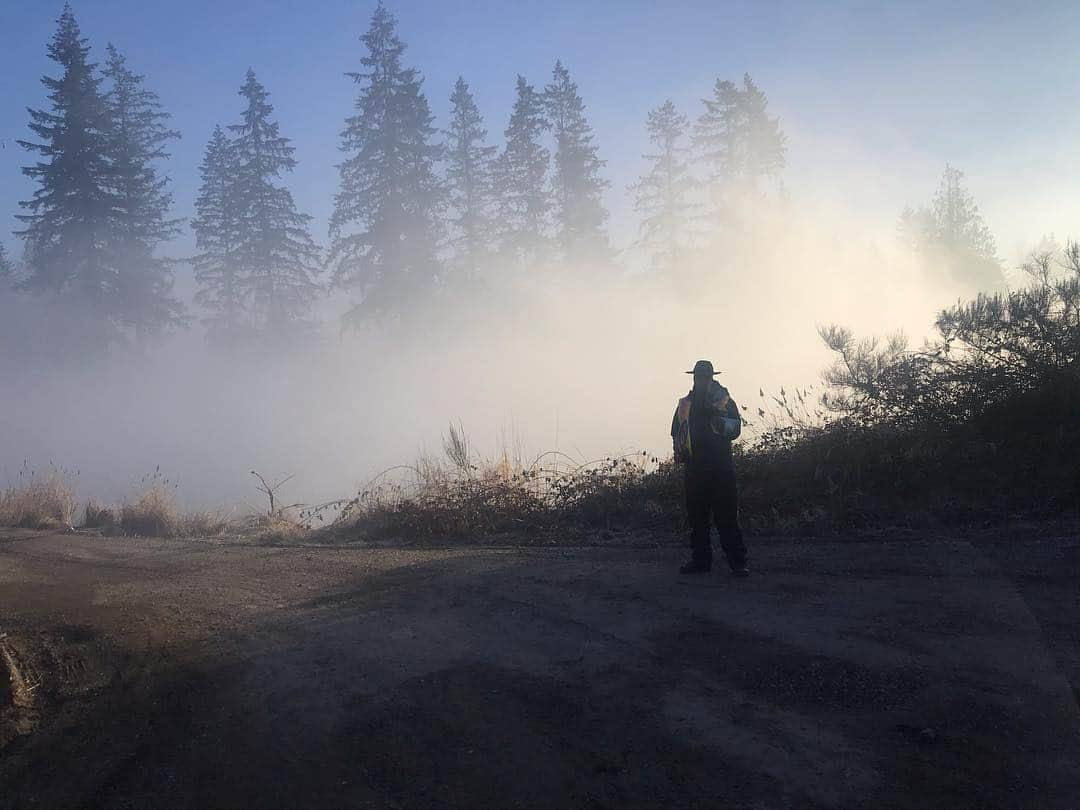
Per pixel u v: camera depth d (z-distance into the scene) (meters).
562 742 4.02
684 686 4.59
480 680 4.88
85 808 3.78
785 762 3.69
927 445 9.05
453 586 7.18
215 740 4.36
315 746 4.18
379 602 6.81
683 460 7.05
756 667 4.79
